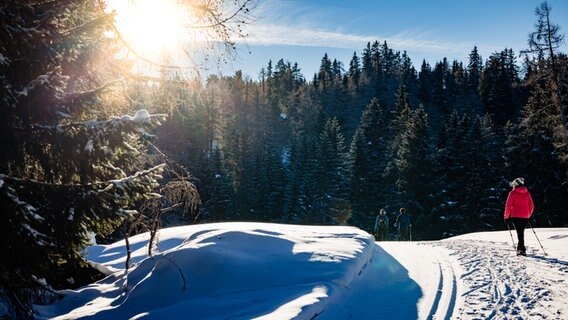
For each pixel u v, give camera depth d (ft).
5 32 16.62
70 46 19.10
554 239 42.86
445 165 135.95
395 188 144.05
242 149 180.65
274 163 163.53
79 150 18.52
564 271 27.50
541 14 84.84
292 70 392.27
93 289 27.53
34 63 18.48
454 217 130.52
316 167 163.43
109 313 22.77
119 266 37.88
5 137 17.84
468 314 20.22
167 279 24.30
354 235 34.35
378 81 326.24
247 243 28.37
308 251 27.73
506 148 139.13
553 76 86.38
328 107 308.19
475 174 131.95
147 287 24.11
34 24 18.19
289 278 23.61
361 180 153.69
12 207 16.11
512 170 128.67
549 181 120.57
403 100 223.51
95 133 18.49
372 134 177.47
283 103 322.55
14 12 17.24
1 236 16.60
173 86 22.85
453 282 26.40
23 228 16.37
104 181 20.34
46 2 18.65
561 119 88.33
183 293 23.27
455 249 39.24
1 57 16.71
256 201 159.12
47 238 18.02
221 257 25.26
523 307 20.72
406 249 41.09
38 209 18.26
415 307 21.91
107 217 19.19
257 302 20.27
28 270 18.26
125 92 23.04
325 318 19.03
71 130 18.47
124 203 20.07
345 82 342.64
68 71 20.89
